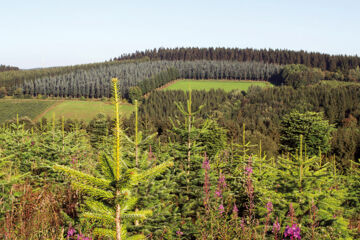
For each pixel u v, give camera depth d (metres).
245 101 116.94
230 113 101.31
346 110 80.00
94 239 3.39
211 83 183.75
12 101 130.62
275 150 30.34
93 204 2.28
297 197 5.43
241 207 6.09
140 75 171.88
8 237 3.75
